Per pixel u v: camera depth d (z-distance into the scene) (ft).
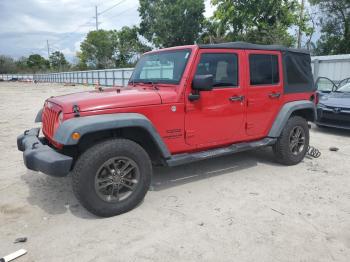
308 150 20.02
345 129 26.91
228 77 15.23
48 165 11.03
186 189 14.98
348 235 11.05
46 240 10.89
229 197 14.08
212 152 15.03
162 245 10.53
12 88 124.77
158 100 13.14
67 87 127.75
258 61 16.35
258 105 16.49
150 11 146.30
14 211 12.96
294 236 10.98
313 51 103.65
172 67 14.52
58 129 11.51
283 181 15.89
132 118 12.09
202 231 11.33
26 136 14.08
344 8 97.19
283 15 73.97
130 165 12.52
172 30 142.41
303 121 18.33
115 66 209.97
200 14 139.54
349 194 14.34
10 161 19.56
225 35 77.30
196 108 14.17
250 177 16.46
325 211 12.73
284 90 17.66
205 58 14.28
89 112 11.85
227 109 15.25
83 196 11.67
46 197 14.25
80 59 258.37
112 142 11.98
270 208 13.01
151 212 12.76
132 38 170.60
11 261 9.77
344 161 19.22
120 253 10.14
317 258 9.80
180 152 14.28
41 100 63.52
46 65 338.34
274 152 18.17
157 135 12.91
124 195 12.62
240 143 16.43
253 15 71.77
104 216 12.27
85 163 11.52
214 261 9.70
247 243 10.59
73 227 11.69
